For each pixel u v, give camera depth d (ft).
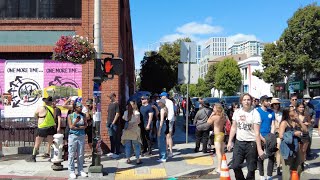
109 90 45.52
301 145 28.45
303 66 132.67
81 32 45.75
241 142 26.32
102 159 41.39
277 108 35.94
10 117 45.91
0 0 46.34
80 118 33.04
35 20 45.68
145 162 39.78
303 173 35.32
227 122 44.19
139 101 52.60
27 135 45.68
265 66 151.23
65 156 39.73
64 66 46.06
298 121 27.96
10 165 37.68
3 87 46.09
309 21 130.21
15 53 46.29
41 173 34.19
